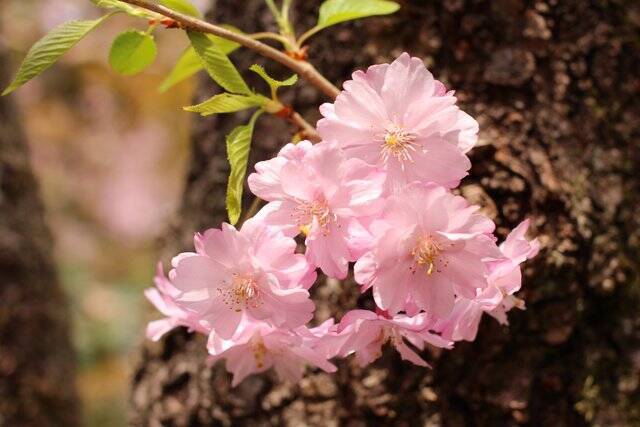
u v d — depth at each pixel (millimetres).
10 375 836
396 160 486
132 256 1960
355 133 486
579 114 584
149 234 1982
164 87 570
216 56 509
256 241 480
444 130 484
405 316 496
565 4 584
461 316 494
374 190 476
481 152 563
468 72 579
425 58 582
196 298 486
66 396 889
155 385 632
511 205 561
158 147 2035
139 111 2014
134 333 1589
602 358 581
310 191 480
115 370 1543
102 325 1590
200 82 650
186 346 626
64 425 880
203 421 614
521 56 578
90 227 1969
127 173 2023
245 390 602
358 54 589
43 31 1807
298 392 591
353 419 582
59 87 1967
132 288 1735
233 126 620
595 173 583
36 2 1833
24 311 856
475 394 575
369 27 587
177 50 1921
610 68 587
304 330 495
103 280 1864
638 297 582
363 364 508
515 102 576
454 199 471
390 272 477
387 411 577
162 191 2027
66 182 1976
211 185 627
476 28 579
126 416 657
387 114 486
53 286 909
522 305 509
